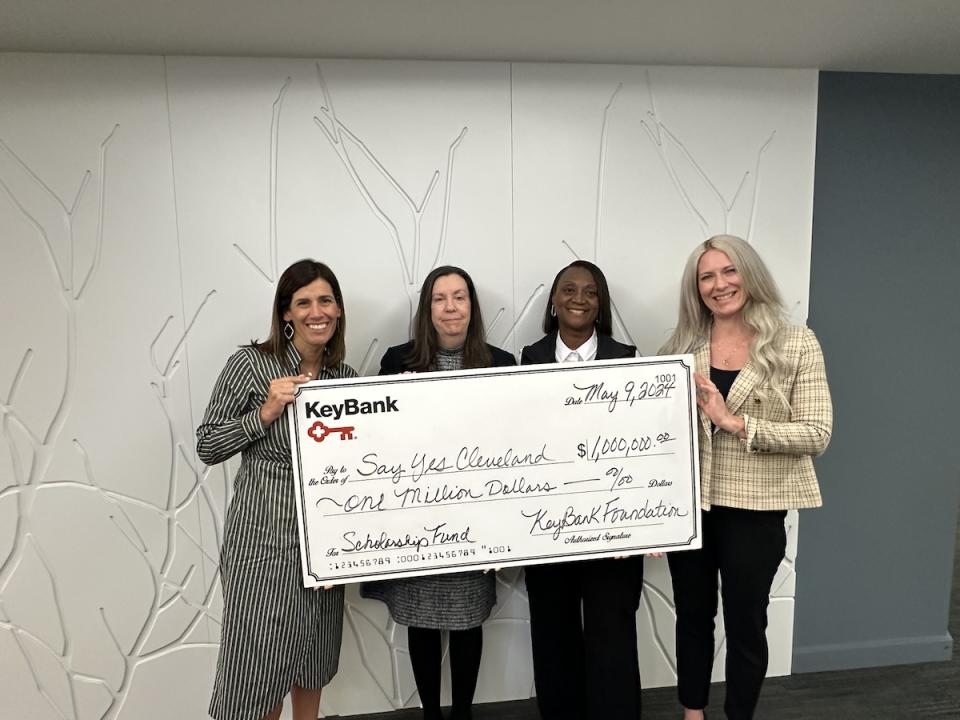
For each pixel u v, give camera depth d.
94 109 1.85
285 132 1.92
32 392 1.91
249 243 1.95
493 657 2.16
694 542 1.69
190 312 1.95
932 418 2.28
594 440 1.66
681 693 1.86
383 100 1.95
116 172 1.88
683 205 2.11
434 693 1.90
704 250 1.67
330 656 1.69
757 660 1.70
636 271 2.11
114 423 1.95
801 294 2.19
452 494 1.63
